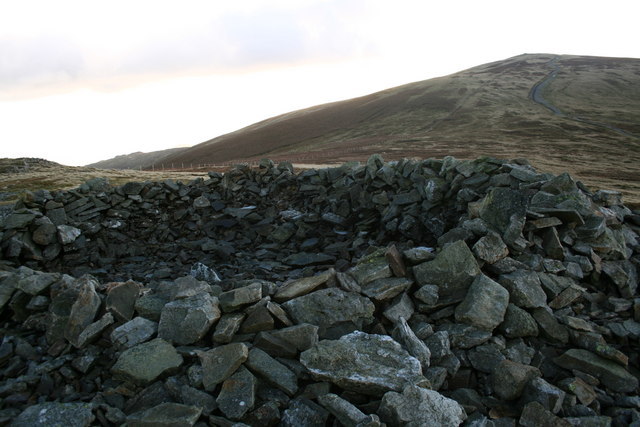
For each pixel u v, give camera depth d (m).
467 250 7.99
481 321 7.05
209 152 157.00
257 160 111.50
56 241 14.45
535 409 5.80
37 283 7.88
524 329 7.23
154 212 17.55
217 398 5.58
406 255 8.44
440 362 6.63
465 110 150.25
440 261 7.96
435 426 5.21
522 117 129.38
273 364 6.09
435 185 13.18
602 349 6.83
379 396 5.78
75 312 6.95
